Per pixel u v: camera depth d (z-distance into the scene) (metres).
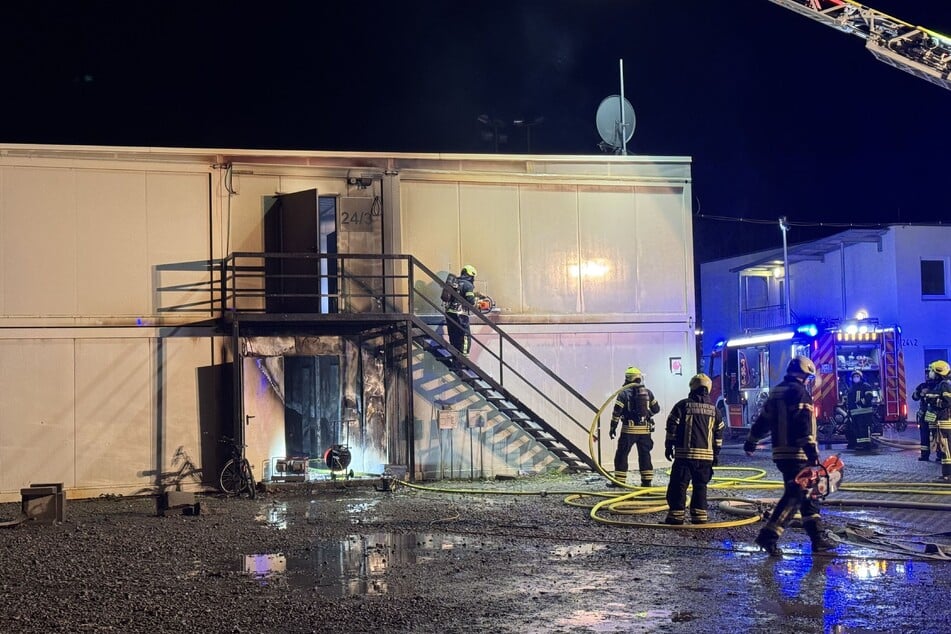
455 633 6.47
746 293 35.28
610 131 20.72
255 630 6.67
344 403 16.11
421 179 16.77
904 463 17.45
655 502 12.51
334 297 15.98
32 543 10.64
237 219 15.95
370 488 15.29
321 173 16.33
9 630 6.79
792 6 12.45
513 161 17.20
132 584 8.28
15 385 14.87
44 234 15.10
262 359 15.82
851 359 21.73
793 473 8.94
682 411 10.77
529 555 9.23
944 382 14.70
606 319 17.48
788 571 8.27
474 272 16.27
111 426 15.20
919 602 7.10
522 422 16.61
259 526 11.55
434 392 16.53
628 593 7.54
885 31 12.24
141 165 15.56
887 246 29.70
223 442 15.45
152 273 15.54
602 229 17.58
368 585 8.02
